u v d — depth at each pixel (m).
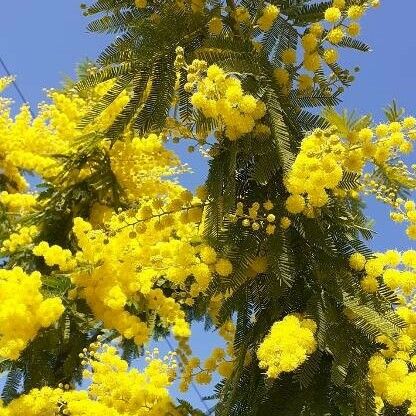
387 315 2.70
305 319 2.66
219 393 3.00
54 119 4.89
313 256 2.84
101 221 4.59
